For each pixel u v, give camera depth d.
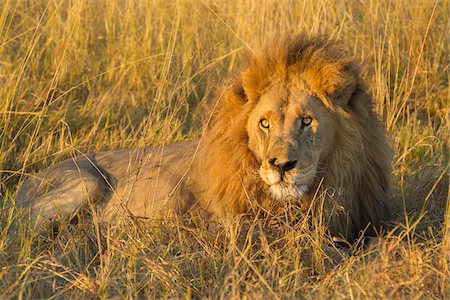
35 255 9.21
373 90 14.48
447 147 12.75
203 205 9.89
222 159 9.55
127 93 15.53
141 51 16.23
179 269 8.56
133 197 10.42
